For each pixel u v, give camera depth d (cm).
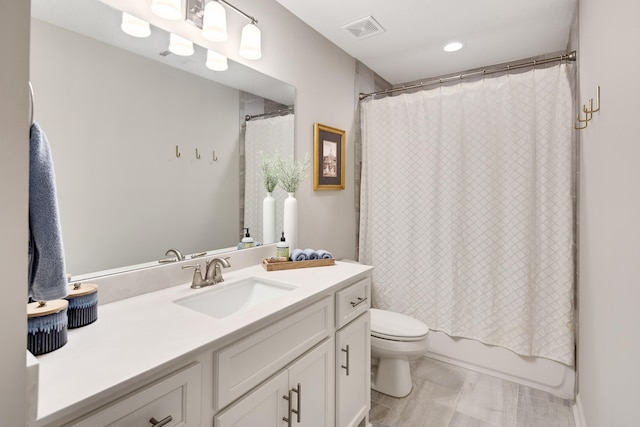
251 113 175
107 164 118
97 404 65
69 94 108
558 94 195
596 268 135
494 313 218
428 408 186
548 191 199
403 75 302
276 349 109
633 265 88
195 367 83
